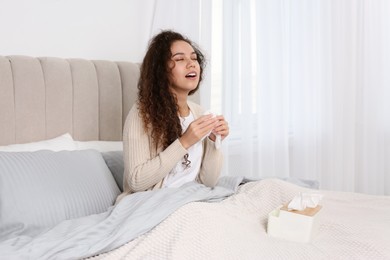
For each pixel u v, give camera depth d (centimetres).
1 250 101
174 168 163
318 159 283
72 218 135
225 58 241
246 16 242
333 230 121
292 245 112
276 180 149
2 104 167
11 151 151
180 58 167
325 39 278
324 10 276
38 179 135
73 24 209
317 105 277
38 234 119
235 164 250
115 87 201
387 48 309
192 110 181
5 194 127
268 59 251
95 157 165
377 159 311
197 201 131
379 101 307
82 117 190
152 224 113
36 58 182
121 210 125
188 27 229
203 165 175
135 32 230
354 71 292
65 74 185
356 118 303
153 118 158
